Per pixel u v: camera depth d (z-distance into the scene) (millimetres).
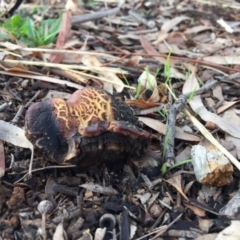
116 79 365
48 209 243
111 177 267
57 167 260
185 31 493
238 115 331
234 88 366
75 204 250
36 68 378
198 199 260
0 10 474
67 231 235
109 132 245
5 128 286
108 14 491
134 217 244
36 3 537
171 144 283
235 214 245
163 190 264
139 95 350
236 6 546
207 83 365
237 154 293
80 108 252
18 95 339
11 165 270
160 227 241
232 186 269
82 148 244
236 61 410
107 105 253
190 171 276
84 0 567
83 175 265
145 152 280
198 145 274
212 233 240
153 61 405
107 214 243
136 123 270
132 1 572
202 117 322
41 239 229
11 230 236
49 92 343
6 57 387
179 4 565
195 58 418
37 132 248
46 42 425
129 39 463
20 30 435
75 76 365
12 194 251
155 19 527
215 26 505
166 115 323
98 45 447
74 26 478
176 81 382
